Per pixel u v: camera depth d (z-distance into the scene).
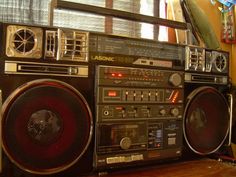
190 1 1.36
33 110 0.69
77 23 1.27
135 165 0.87
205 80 1.03
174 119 0.93
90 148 0.80
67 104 0.74
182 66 0.97
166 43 0.93
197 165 0.97
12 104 0.66
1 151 0.65
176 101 0.93
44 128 0.71
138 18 0.95
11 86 0.68
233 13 1.53
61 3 0.83
